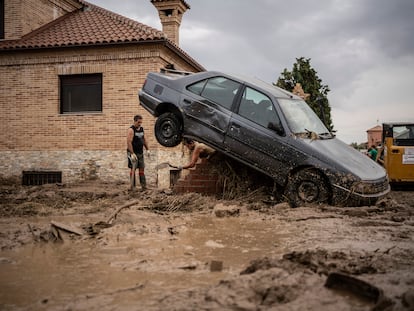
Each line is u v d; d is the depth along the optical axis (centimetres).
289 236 550
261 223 656
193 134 938
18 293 333
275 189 889
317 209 780
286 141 852
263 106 893
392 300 277
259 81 996
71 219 698
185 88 966
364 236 540
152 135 1490
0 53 1595
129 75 1519
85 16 1883
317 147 842
